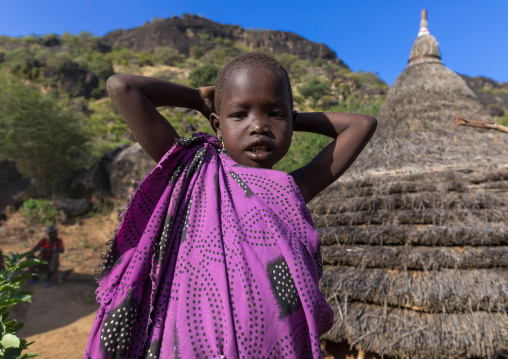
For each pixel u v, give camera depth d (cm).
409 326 366
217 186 98
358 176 529
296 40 13550
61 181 1934
